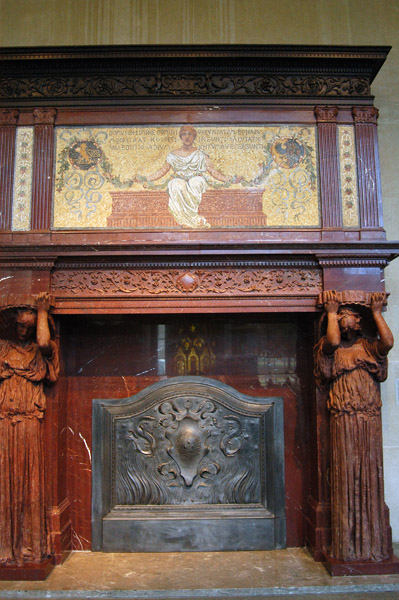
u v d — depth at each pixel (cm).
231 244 368
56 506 371
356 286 380
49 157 394
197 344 412
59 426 382
